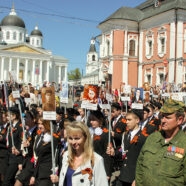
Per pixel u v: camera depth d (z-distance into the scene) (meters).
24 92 15.40
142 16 41.16
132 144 5.77
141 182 3.93
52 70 91.94
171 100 3.76
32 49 83.06
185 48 34.44
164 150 3.63
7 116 8.23
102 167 3.86
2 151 7.54
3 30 90.06
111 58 40.00
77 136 3.84
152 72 37.97
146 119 8.80
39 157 5.77
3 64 78.44
